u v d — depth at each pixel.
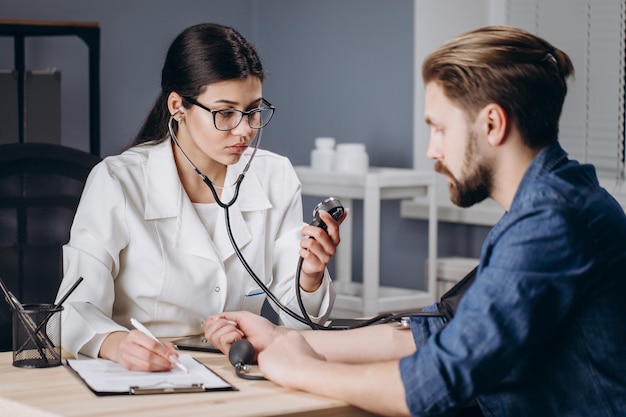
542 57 1.35
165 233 1.85
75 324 1.63
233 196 1.92
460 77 1.36
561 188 1.32
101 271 1.76
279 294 1.99
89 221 1.79
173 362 1.50
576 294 1.29
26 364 1.53
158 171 1.87
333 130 4.23
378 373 1.34
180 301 1.85
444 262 3.63
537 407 1.35
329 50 4.23
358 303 3.45
